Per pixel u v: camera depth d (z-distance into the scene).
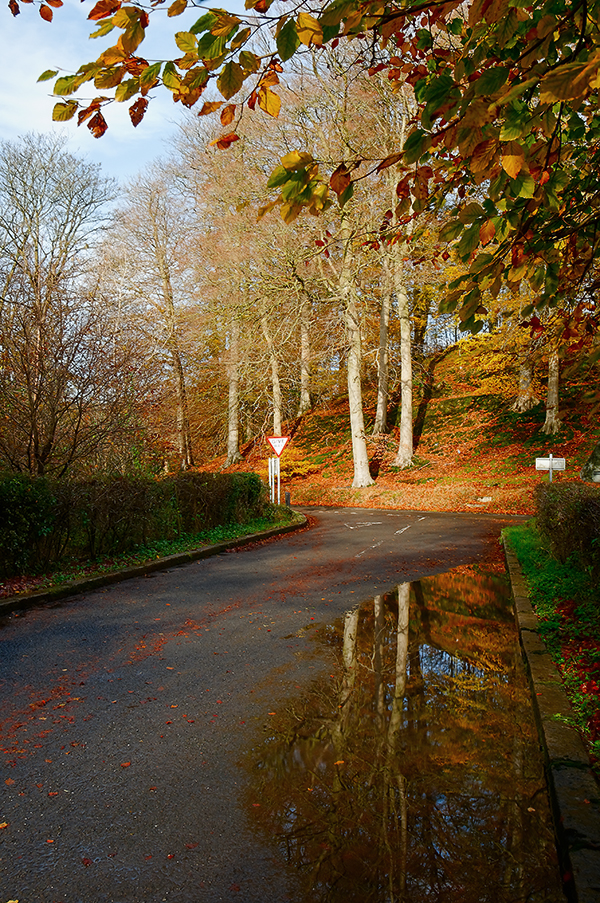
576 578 7.43
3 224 19.61
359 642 6.07
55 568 9.27
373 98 18.80
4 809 3.12
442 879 2.51
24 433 10.88
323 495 26.52
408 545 13.09
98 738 3.94
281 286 23.11
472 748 3.70
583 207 3.07
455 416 32.88
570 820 2.67
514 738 3.83
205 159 28.17
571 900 2.31
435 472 26.81
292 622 6.85
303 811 3.04
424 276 23.77
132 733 4.01
